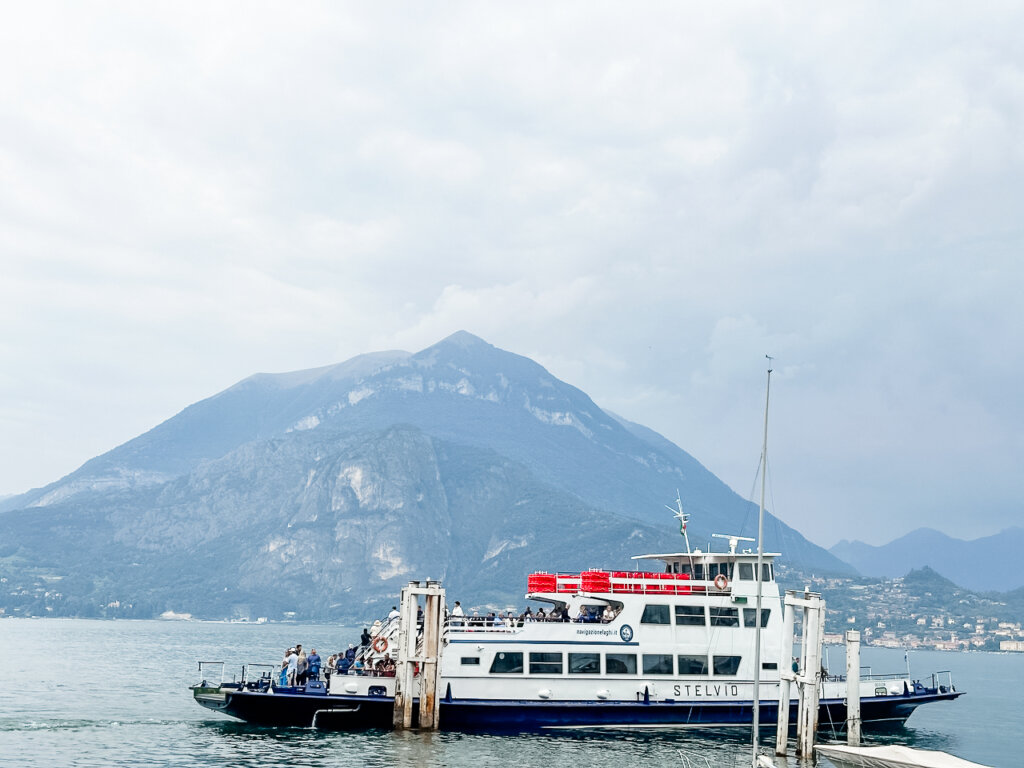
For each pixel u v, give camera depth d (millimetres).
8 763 57500
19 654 196875
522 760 57844
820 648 60469
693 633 68125
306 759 57562
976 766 50844
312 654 68062
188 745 62969
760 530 56281
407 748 60156
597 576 67188
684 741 64125
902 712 73062
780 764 58438
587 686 66125
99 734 67938
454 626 66625
